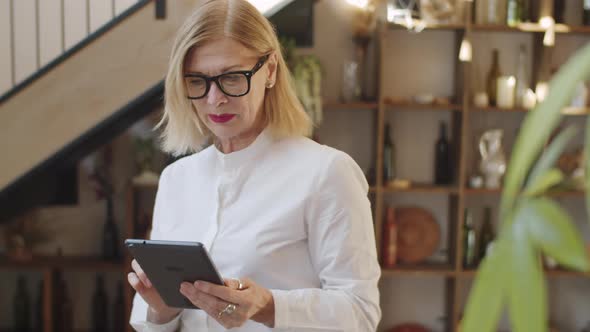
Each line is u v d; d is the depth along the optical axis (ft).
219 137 4.60
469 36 12.64
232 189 4.63
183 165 5.04
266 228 4.42
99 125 9.87
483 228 13.42
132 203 12.91
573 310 13.89
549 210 1.16
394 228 13.07
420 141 13.57
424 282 13.75
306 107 12.07
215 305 4.03
